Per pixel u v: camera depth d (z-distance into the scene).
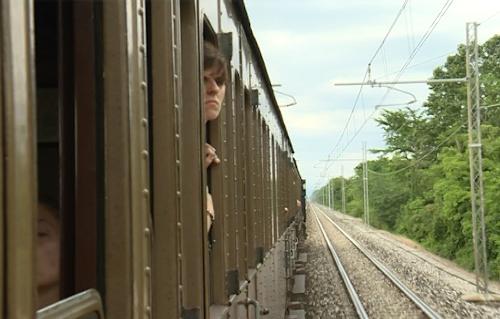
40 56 2.75
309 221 83.19
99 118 2.09
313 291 26.27
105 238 2.05
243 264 5.52
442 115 58.66
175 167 2.66
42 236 2.41
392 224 74.75
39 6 2.68
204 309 3.17
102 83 2.10
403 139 68.12
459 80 28.09
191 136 3.17
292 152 24.19
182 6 3.21
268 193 9.84
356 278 29.91
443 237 46.94
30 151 1.48
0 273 1.37
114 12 2.11
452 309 22.33
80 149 2.09
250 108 6.97
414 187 63.16
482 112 42.84
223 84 4.03
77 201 2.08
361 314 20.67
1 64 1.40
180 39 2.92
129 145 2.12
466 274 35.00
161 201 2.60
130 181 2.11
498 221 36.34
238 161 5.56
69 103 2.16
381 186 76.44
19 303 1.41
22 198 1.44
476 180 38.00
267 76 9.67
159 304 2.57
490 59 46.97
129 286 2.05
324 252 43.59
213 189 4.25
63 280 2.09
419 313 21.25
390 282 28.38
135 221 2.13
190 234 3.10
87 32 2.12
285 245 15.38
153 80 2.66
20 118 1.45
